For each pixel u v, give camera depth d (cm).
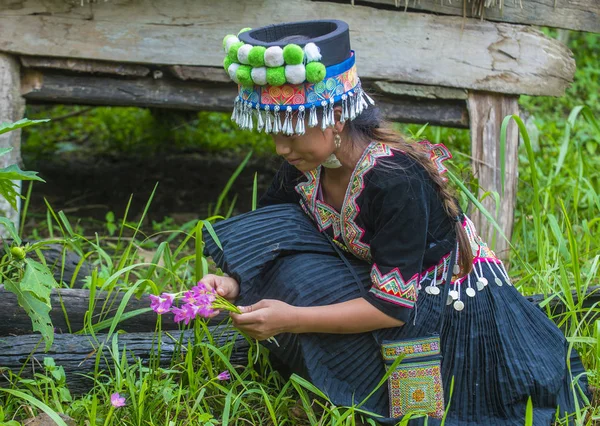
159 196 482
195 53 350
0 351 251
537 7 366
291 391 264
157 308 221
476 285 248
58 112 598
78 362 256
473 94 374
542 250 329
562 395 256
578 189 397
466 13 362
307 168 235
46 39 339
